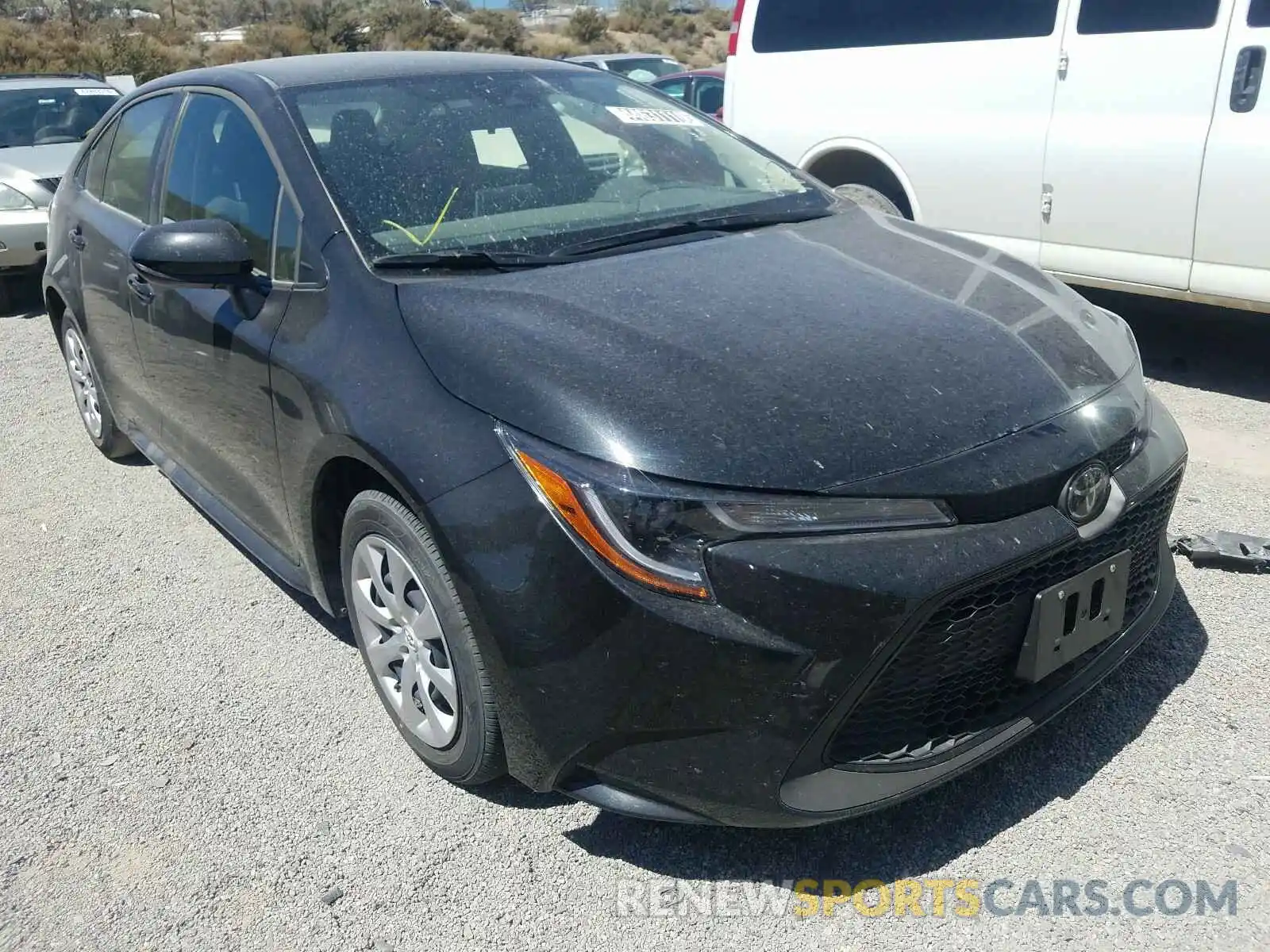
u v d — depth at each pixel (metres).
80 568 4.05
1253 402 4.78
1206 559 3.44
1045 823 2.49
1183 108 4.71
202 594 3.81
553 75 3.82
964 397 2.35
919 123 5.68
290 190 3.04
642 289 2.71
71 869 2.58
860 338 2.50
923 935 2.24
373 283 2.75
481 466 2.30
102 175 4.38
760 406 2.25
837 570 2.08
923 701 2.27
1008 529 2.22
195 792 2.81
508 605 2.24
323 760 2.89
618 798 2.30
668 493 2.13
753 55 6.41
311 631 3.53
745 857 2.47
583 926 2.33
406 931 2.35
